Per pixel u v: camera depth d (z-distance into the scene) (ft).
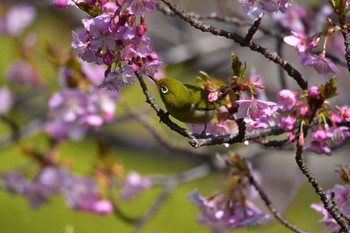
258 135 17.11
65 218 69.41
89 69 31.42
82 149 76.23
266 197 20.75
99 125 32.12
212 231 25.91
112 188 33.88
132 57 14.70
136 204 70.28
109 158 33.42
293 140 16.60
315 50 22.70
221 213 21.72
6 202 71.41
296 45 16.30
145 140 78.64
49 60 30.81
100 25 14.21
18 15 50.03
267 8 15.28
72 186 34.65
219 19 23.94
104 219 68.28
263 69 50.21
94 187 34.40
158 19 46.65
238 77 15.70
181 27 50.55
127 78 14.53
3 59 87.76
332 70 16.30
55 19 81.00
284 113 18.75
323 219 19.72
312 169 69.21
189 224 68.54
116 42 14.55
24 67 42.96
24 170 37.06
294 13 30.07
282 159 69.00
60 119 35.40
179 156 77.30
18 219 69.62
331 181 68.74
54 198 70.59
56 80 43.62
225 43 41.39
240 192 21.74
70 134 36.94
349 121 16.94
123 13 14.33
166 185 34.50
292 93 17.24
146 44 14.62
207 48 40.60
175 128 16.17
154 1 14.12
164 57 39.91
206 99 16.20
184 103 15.96
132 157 76.79
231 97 16.39
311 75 42.19
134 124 79.71
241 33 38.81
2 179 37.50
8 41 91.40
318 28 29.99
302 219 66.69
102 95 31.76
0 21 50.06
